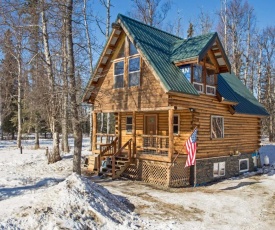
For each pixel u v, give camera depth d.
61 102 23.39
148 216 9.34
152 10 32.53
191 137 13.94
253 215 10.35
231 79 23.39
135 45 15.93
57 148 20.72
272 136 39.47
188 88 14.95
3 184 13.46
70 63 14.44
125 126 20.27
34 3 14.56
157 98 15.20
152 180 15.45
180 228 8.53
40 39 19.78
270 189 14.52
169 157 14.59
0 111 40.56
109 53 18.31
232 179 17.97
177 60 15.63
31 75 29.58
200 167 16.36
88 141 41.91
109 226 7.96
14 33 21.02
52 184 13.53
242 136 20.47
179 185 15.15
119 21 17.06
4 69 32.03
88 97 19.36
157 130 18.53
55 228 7.18
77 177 9.87
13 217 7.60
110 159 17.61
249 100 21.88
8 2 13.96
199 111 16.47
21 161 21.59
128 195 11.89
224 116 18.61
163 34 19.47
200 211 10.43
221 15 35.62
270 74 42.41
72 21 14.78
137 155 16.44
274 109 42.06
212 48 16.83
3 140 44.84
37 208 8.02
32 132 59.53
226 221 9.55
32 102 26.58
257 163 22.16
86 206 8.45
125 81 17.22
